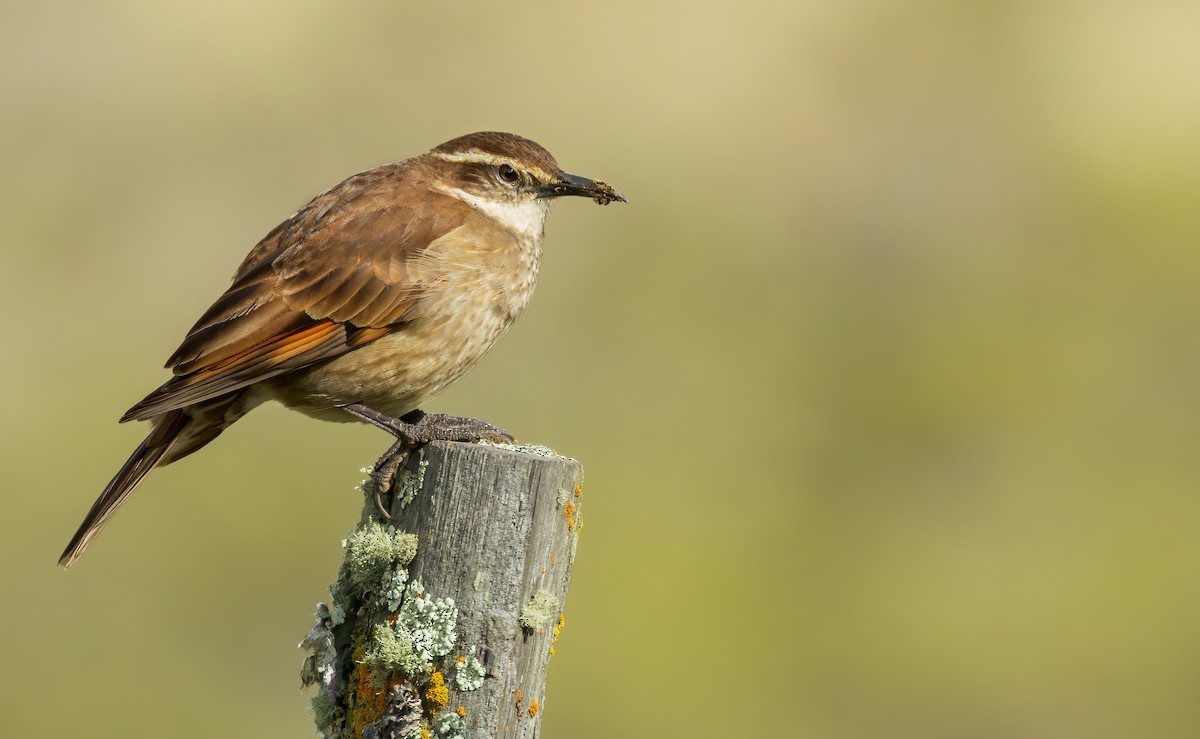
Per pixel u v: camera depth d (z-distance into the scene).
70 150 17.09
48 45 17.70
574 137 17.83
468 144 9.62
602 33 18.88
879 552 14.77
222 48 18.08
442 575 6.95
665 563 13.94
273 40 18.08
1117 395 16.73
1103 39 20.42
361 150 17.61
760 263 17.42
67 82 17.58
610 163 17.97
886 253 18.00
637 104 18.47
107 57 17.70
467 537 6.93
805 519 14.80
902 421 16.27
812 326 17.02
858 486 15.54
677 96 18.48
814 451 15.68
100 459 14.41
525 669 6.90
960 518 15.32
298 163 17.38
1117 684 13.55
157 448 8.79
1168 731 13.12
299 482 14.35
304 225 9.05
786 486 15.08
